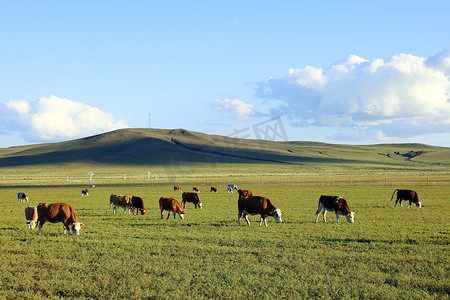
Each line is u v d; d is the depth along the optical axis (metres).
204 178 104.69
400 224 21.22
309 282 10.62
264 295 9.53
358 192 48.78
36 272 11.83
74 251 14.48
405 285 10.30
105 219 24.97
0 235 18.36
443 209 29.61
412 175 116.50
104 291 9.89
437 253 13.87
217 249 14.53
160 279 10.70
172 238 17.06
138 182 86.62
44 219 18.48
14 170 167.25
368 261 12.77
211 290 9.88
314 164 178.50
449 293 9.78
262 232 18.69
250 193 39.94
